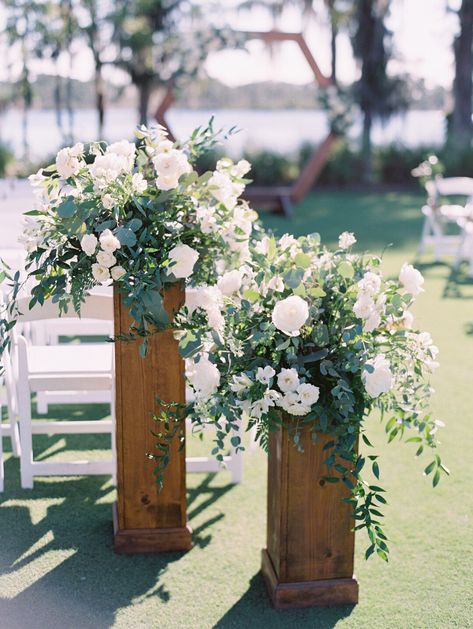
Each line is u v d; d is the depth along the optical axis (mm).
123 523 2648
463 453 3459
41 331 3939
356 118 10539
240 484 3211
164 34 14625
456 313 5746
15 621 2287
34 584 2475
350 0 14664
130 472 2605
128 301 2252
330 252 2383
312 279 2266
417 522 2891
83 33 14406
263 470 3354
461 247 7207
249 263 2414
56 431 3207
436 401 4074
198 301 2209
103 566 2582
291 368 2107
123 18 14047
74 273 2340
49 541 2729
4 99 14664
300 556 2377
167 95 10031
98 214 2301
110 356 3232
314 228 9602
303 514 2346
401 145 14430
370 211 11109
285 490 2322
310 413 2156
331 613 2365
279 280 2211
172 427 2590
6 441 3645
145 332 2326
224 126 2506
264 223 10008
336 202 12133
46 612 2334
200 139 2494
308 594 2383
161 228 2346
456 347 4965
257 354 2213
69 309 2818
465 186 7500
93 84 14828
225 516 2939
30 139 15258
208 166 12773
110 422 3215
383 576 2559
